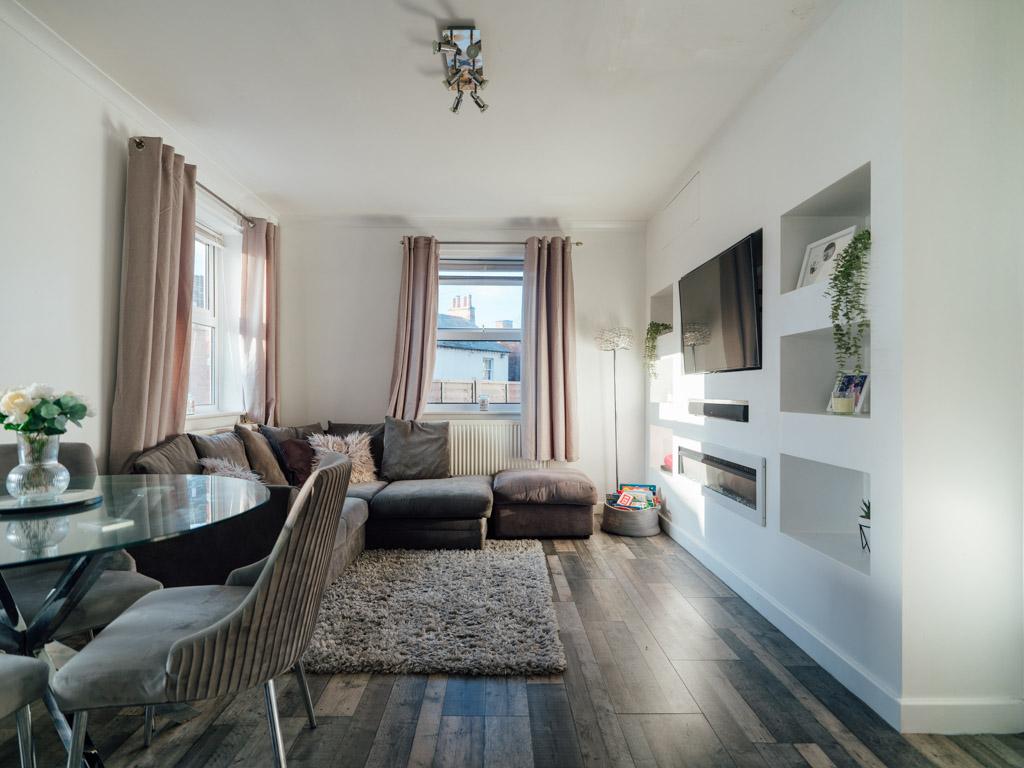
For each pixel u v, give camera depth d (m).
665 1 2.11
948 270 1.77
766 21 2.21
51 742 1.69
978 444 1.77
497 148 3.44
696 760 1.62
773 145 2.59
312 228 4.80
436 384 5.02
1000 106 1.79
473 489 3.81
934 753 1.65
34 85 2.26
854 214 2.47
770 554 2.63
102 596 1.75
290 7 2.14
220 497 1.68
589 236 4.89
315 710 1.87
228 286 4.29
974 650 1.77
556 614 2.70
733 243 3.03
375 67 2.56
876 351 1.88
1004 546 1.77
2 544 1.21
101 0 2.09
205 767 1.57
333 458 1.61
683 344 3.85
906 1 1.77
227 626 1.28
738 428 2.97
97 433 2.66
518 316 5.05
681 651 2.31
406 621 2.50
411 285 4.74
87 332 2.58
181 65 2.54
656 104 2.90
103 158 2.66
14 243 2.18
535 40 2.35
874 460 1.89
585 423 4.88
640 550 3.81
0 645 1.49
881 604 1.85
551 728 1.78
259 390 4.25
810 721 1.82
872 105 1.91
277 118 3.05
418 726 1.78
